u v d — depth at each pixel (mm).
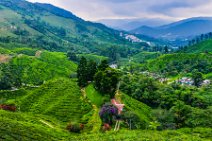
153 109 158375
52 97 140625
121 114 118062
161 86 195250
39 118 111125
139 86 182000
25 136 80875
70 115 121812
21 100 141750
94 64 164250
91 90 147125
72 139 90062
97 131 102125
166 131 104875
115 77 140500
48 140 84375
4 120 87938
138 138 90562
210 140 106812
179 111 145125
